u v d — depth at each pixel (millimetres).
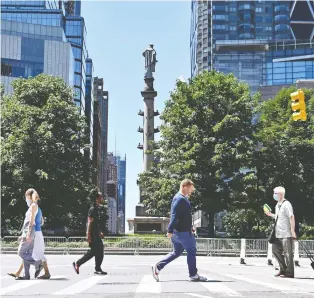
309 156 48562
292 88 52531
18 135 48625
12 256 32344
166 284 11656
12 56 122188
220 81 46750
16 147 47875
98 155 171500
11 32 122938
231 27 192625
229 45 172875
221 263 26906
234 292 10047
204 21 197750
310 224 53406
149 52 58406
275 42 174125
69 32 145125
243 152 43719
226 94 46344
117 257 34188
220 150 42719
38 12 137875
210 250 37906
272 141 47219
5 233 54000
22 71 122875
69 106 52031
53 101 50844
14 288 10820
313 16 196125
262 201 45781
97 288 10898
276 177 47375
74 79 141375
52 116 50031
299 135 48750
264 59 170375
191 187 12016
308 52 166250
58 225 53812
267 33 194750
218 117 45938
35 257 13164
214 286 11203
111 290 10453
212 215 45719
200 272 17469
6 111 50844
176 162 45562
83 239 40156
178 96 47250
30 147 48000
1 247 37719
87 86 162750
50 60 125062
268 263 25000
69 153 51312
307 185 49156
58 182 49531
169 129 46781
